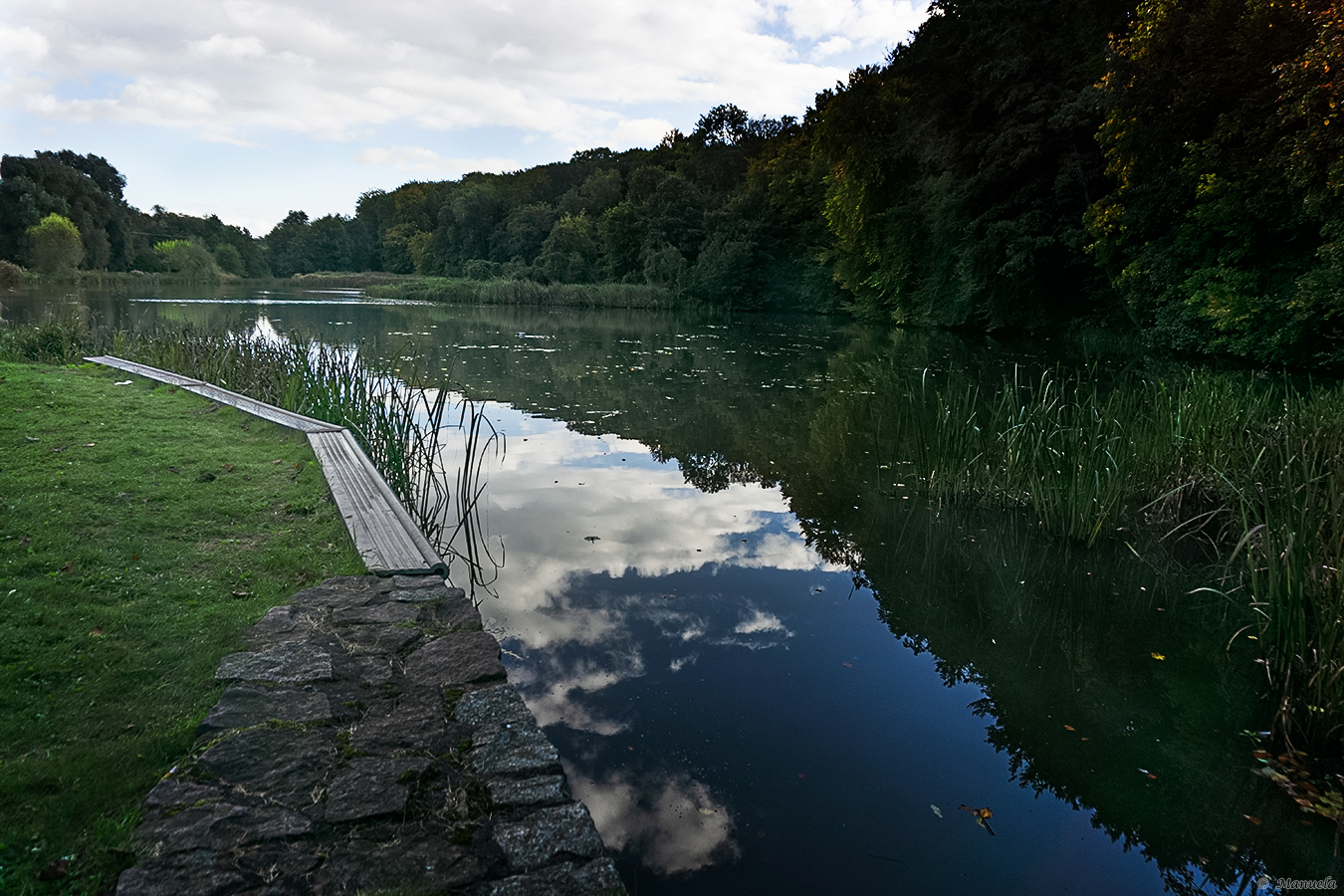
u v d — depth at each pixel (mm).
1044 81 17891
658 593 4453
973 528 5773
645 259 44656
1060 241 18391
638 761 2869
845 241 28422
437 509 5402
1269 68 10938
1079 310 20812
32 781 1998
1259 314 12422
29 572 3256
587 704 3244
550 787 2193
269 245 87438
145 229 81688
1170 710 3395
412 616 3213
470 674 2777
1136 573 4961
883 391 11977
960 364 15086
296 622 3076
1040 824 2625
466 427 9070
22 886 1672
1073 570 5004
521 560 4902
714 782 2770
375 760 2250
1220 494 5445
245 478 5027
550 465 7449
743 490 6699
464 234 64062
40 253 47844
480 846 1946
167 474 4945
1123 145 13836
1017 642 4039
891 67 23562
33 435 5613
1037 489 5809
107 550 3605
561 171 69875
